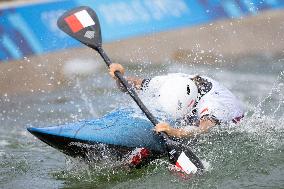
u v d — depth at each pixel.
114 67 20.92
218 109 19.91
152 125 19.44
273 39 40.03
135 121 19.44
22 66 34.69
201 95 20.17
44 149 22.89
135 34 37.97
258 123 22.19
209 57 37.84
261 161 19.27
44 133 18.30
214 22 39.69
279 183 17.69
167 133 18.72
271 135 21.34
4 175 19.70
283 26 41.06
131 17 38.03
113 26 37.41
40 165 20.67
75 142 18.61
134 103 20.77
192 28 39.22
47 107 30.58
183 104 19.53
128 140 18.97
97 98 31.45
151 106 19.97
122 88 21.41
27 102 31.78
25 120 28.52
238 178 18.12
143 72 35.62
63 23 22.66
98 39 22.22
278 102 28.20
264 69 35.28
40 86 34.25
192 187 17.67
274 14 41.50
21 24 35.16
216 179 18.11
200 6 39.53
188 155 18.47
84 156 19.12
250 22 40.41
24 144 23.77
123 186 18.05
